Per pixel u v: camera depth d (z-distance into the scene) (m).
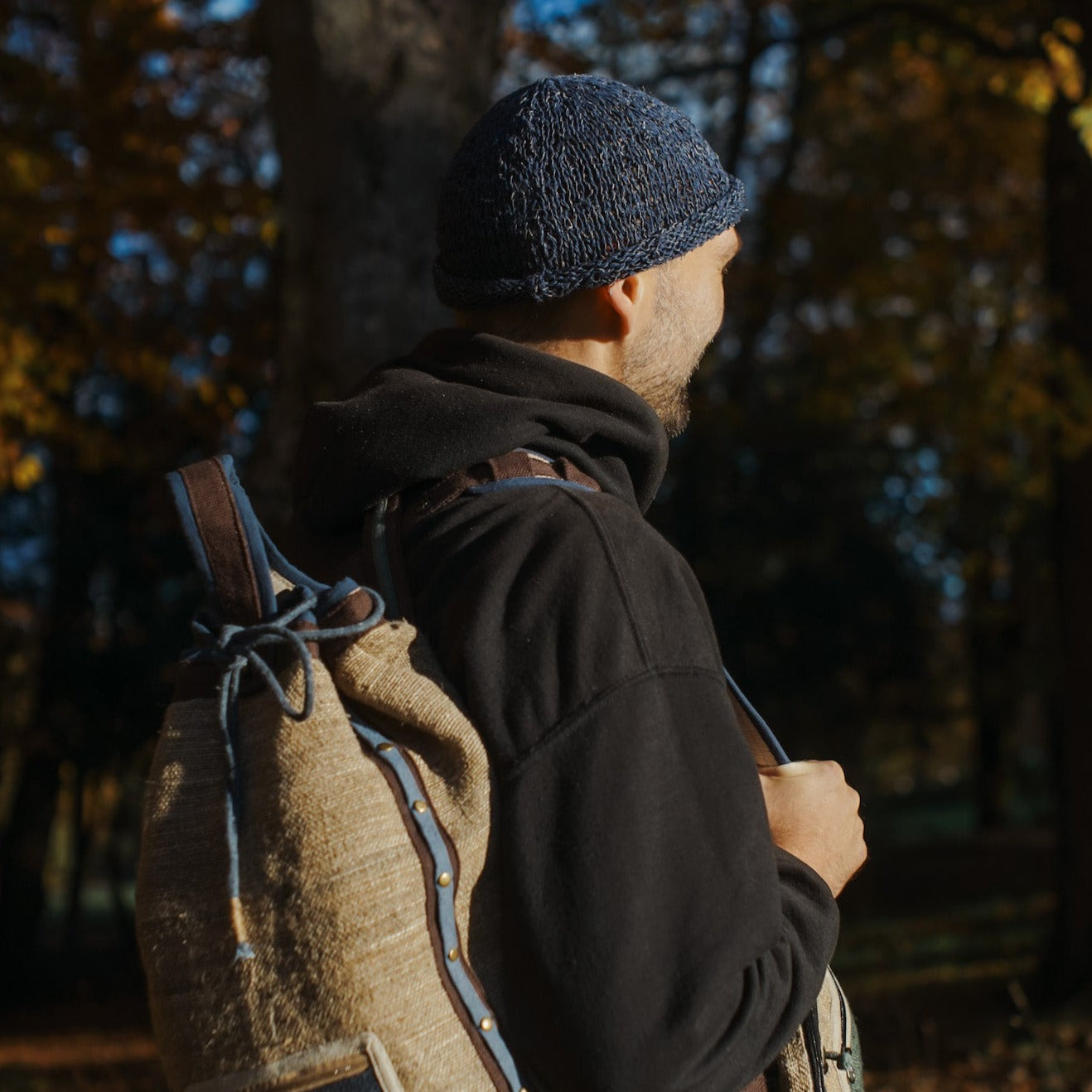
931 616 21.23
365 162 4.27
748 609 18.22
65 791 17.20
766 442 16.61
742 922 1.01
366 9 4.29
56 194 8.16
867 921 13.73
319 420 1.28
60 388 8.53
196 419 10.09
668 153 1.26
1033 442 9.54
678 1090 0.96
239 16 8.52
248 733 1.12
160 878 1.10
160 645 14.70
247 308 9.72
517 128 1.24
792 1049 1.26
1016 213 11.16
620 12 10.43
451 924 1.04
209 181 8.73
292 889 1.04
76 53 9.05
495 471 1.19
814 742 20.84
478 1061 1.03
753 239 11.97
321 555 1.26
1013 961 9.75
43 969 15.15
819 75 11.88
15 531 15.19
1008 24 8.93
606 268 1.23
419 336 4.30
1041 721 27.19
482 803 1.05
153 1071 6.88
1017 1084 6.17
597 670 1.04
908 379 9.92
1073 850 7.84
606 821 1.00
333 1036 1.02
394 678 1.09
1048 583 17.97
